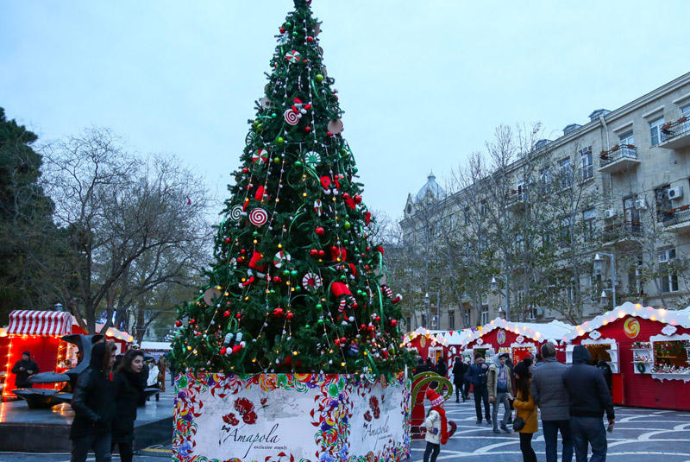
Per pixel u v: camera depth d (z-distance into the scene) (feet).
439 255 113.80
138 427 29.37
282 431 20.57
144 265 90.94
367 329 24.13
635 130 101.24
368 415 22.86
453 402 64.59
